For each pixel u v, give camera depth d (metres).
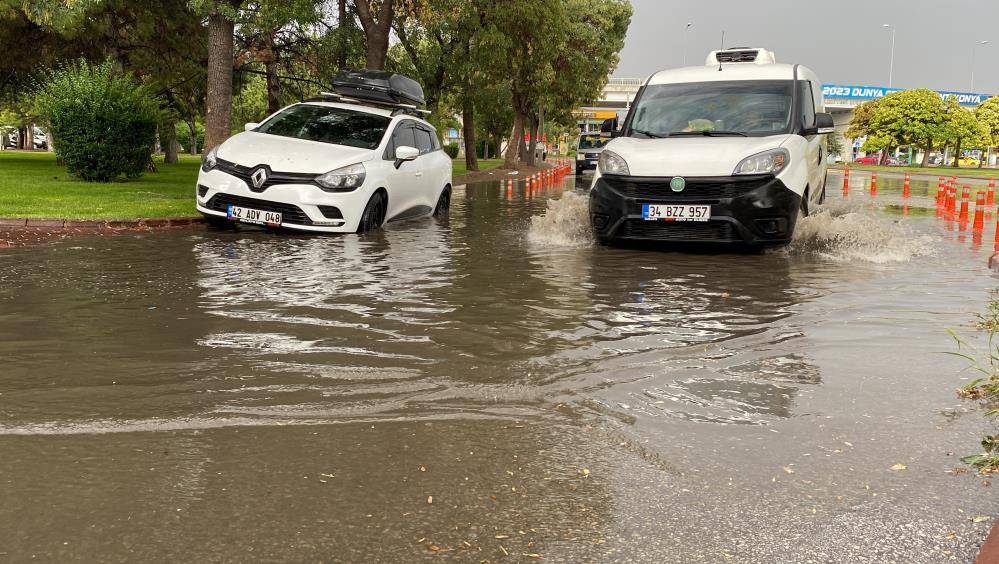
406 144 12.24
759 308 5.95
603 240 9.52
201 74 29.02
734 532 2.51
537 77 33.84
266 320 5.25
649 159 9.05
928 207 18.11
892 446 3.23
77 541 2.38
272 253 8.44
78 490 2.72
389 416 3.49
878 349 4.76
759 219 8.69
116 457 3.00
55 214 10.63
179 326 5.04
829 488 2.83
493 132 71.19
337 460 3.01
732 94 10.23
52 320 5.14
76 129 17.47
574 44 44.84
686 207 8.78
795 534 2.50
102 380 3.91
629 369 4.27
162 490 2.74
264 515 2.57
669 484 2.85
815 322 5.49
